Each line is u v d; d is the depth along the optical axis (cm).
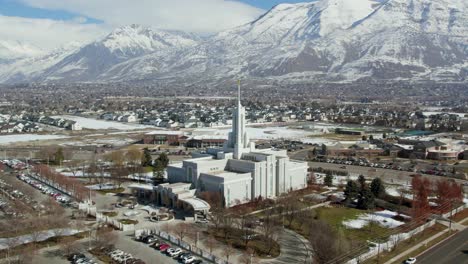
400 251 15538
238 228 17362
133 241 16250
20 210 19238
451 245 16150
